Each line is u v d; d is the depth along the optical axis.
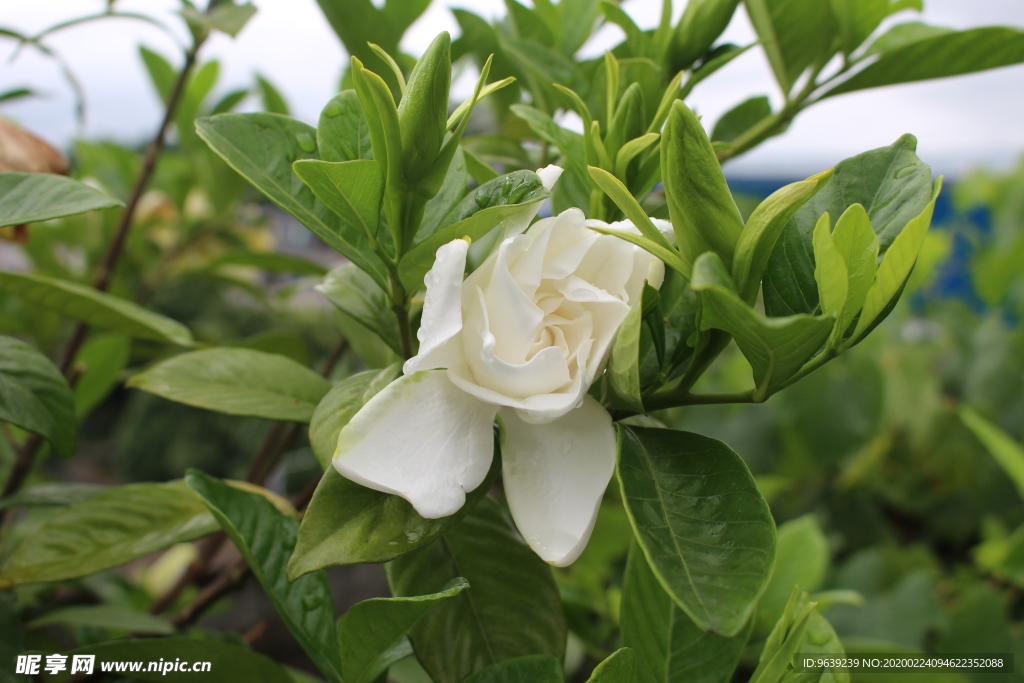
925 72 0.35
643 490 0.24
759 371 0.25
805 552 0.39
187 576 0.45
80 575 0.30
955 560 0.83
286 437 0.42
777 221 0.23
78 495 0.35
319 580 0.29
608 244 0.25
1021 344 0.84
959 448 0.82
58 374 0.30
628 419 0.30
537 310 0.23
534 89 0.37
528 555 0.29
